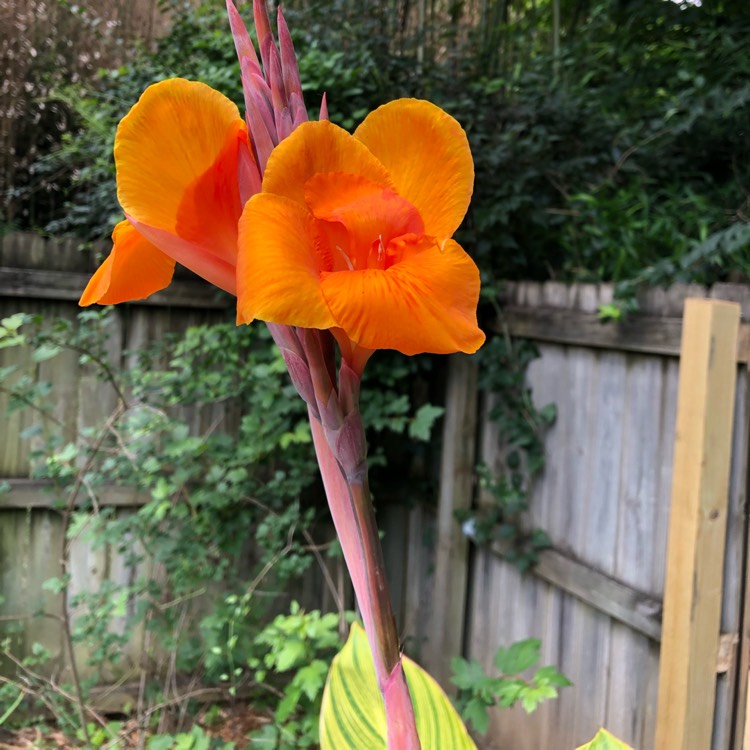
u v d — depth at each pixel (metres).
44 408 2.71
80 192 3.87
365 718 1.34
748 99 2.72
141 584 2.79
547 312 2.50
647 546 2.07
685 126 2.91
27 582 3.03
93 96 3.60
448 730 1.30
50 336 2.54
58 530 3.06
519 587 2.74
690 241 2.42
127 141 0.62
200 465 2.86
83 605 3.07
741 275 2.38
